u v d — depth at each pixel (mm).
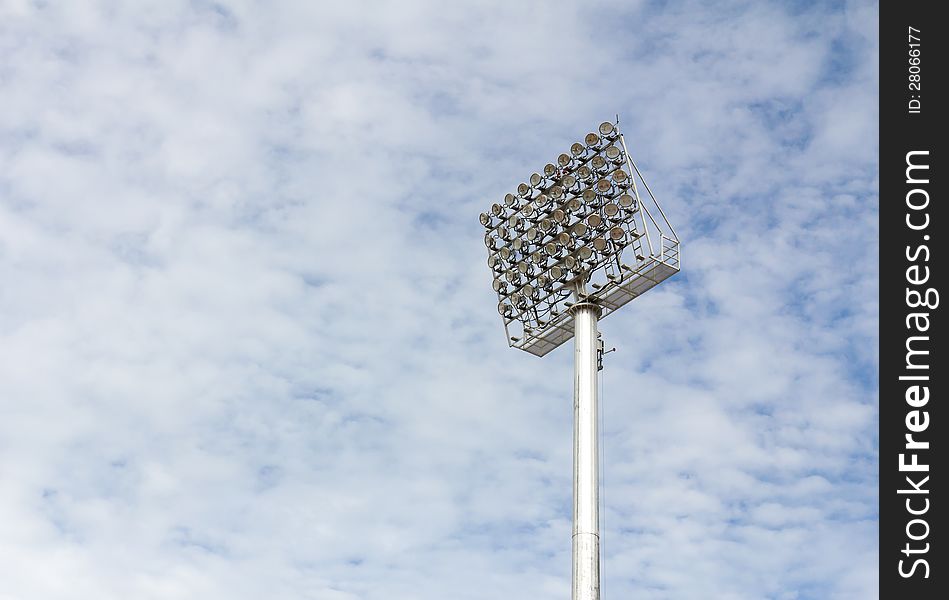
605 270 51125
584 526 46531
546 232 53656
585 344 50375
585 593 45188
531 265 53625
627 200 51281
